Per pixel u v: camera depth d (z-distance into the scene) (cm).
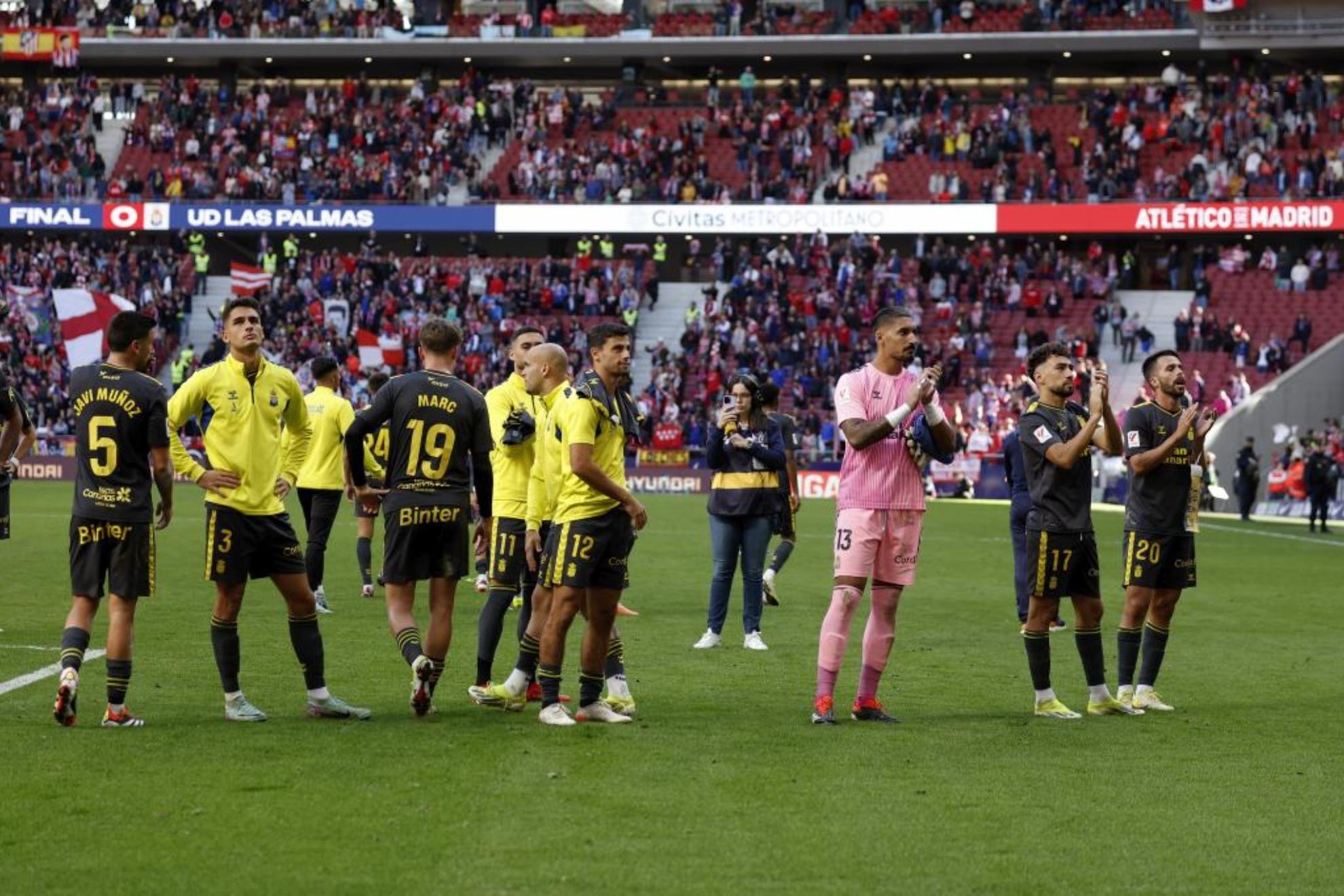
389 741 968
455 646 1453
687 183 5819
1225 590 2177
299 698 1137
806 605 1884
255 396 1038
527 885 661
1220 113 5850
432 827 752
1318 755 976
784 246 5794
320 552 1736
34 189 6050
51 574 2078
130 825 750
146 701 1112
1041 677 1117
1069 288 5559
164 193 6000
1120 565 2572
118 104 6538
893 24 6166
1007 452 1630
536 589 1103
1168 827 781
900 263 5534
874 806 813
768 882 671
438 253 6325
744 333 5316
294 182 6016
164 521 1031
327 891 652
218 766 884
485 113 6225
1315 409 4922
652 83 6731
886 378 1090
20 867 680
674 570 2311
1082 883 680
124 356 1028
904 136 6000
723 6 6550
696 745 969
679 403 5153
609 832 750
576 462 1009
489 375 5362
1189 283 5838
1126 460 1177
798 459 4994
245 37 6438
